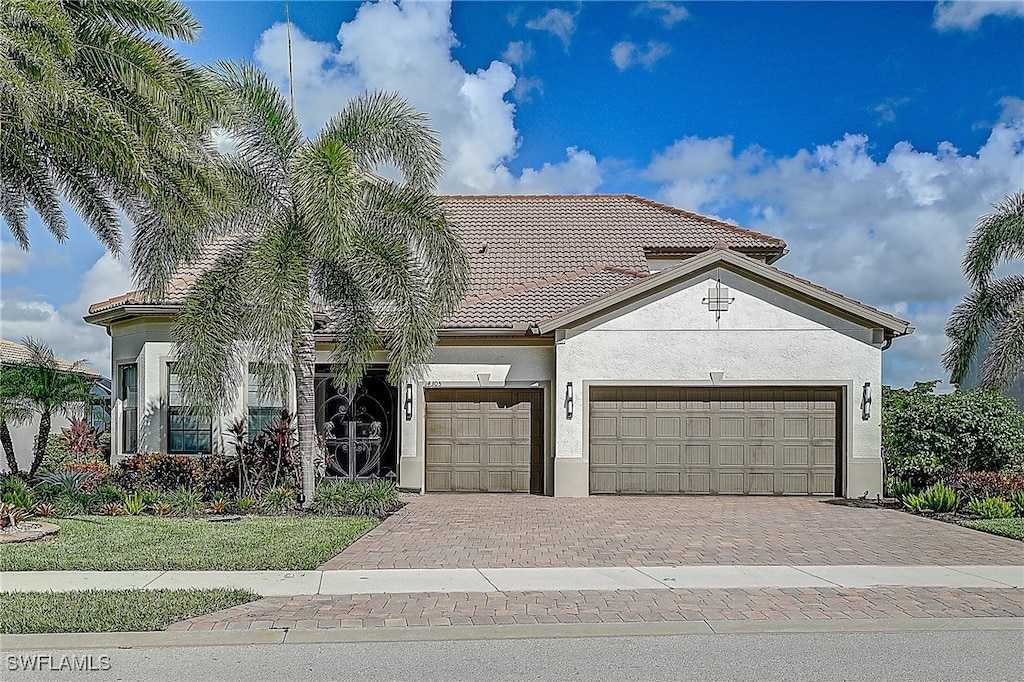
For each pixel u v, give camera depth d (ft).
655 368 63.93
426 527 48.93
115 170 43.39
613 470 64.49
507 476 65.87
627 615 29.43
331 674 23.71
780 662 24.73
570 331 64.28
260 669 24.09
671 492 64.34
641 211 90.48
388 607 30.35
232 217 51.78
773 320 63.93
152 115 43.98
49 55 38.47
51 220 54.80
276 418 64.75
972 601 31.48
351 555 40.04
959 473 58.18
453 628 27.78
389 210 53.93
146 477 58.13
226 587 32.99
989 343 62.80
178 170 44.80
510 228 85.81
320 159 48.67
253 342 51.90
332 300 57.00
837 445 63.93
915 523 50.85
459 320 65.82
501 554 40.42
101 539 42.60
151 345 66.18
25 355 90.22
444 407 66.39
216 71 52.13
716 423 64.44
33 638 26.71
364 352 56.70
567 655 25.39
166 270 53.57
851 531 47.75
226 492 58.03
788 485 63.98
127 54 42.78
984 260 61.31
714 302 64.08
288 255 50.34
